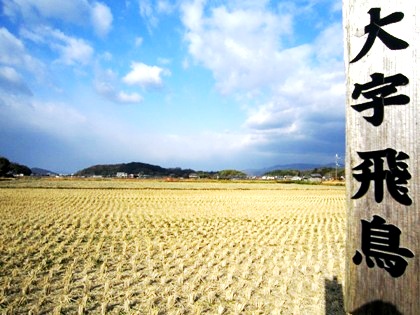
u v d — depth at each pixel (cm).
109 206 2273
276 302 627
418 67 247
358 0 279
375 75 267
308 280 760
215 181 7969
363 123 273
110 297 634
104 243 1123
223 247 1094
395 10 258
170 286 702
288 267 864
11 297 624
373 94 268
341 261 939
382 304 257
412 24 251
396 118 256
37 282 712
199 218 1766
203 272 798
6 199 2558
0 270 779
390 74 259
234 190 4659
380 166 263
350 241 278
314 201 2991
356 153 276
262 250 1059
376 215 264
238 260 914
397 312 250
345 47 286
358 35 278
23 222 1477
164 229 1415
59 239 1162
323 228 1506
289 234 1330
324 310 593
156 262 887
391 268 254
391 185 257
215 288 698
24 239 1138
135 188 4638
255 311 576
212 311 587
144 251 1009
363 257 269
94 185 5175
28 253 942
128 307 574
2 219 1554
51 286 691
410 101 250
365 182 271
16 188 3938
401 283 249
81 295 642
